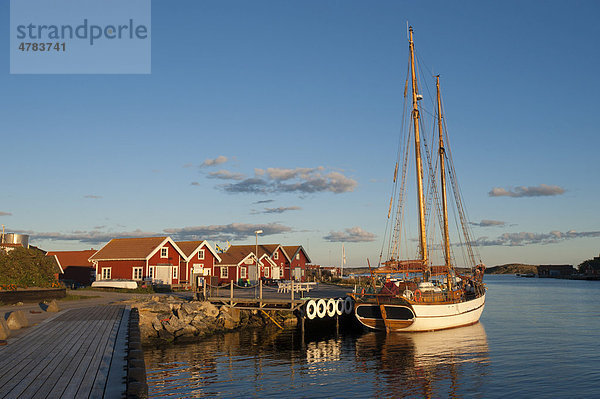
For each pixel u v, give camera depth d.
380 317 34.59
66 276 66.31
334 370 22.36
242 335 33.28
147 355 25.39
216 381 19.95
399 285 35.41
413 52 41.81
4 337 17.00
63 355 13.96
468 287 43.03
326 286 65.62
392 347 28.59
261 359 24.80
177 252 57.59
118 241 61.12
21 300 33.03
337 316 36.75
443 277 39.97
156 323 30.48
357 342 30.52
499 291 104.19
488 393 18.69
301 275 77.12
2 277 34.38
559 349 27.81
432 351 27.22
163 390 18.41
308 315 34.25
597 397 18.16
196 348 27.81
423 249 38.56
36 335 17.86
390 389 19.12
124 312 26.98
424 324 34.00
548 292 98.50
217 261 63.19
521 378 20.97
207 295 40.53
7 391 9.95
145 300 36.91
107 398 9.52
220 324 35.00
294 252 75.62
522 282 175.88
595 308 57.56
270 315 38.47
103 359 13.38
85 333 18.38
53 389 10.16
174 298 40.00
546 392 18.81
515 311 53.69
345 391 18.80
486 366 23.30
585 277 190.50
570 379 20.81
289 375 21.23
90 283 64.81
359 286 36.09
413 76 41.44
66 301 35.78
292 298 35.16
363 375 21.42
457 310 36.44
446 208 42.94
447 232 42.16
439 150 45.56
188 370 21.89
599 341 30.86
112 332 18.64
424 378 20.94
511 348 28.12
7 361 13.08
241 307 37.25
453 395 18.44
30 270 36.94
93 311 27.55
